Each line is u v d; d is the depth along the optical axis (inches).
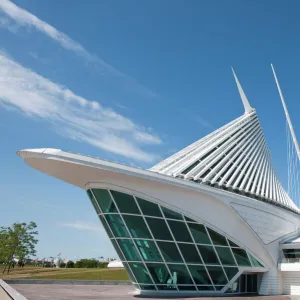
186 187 1088.8
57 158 951.6
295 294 1332.4
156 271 1041.5
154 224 1041.5
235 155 1603.1
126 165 1019.3
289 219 1573.6
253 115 2020.2
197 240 1101.1
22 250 2947.8
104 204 1063.0
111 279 1915.6
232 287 1234.0
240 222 1230.3
